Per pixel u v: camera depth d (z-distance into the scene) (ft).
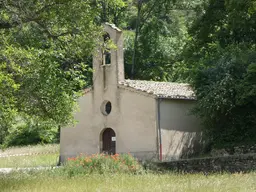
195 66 122.83
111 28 102.22
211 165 75.66
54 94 71.82
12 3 64.54
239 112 90.89
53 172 71.46
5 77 60.90
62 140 109.40
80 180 61.05
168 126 95.86
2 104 66.44
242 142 90.17
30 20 65.72
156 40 163.63
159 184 53.67
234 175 61.72
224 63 91.50
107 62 135.23
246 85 84.48
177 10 163.32
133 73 162.09
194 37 128.77
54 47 72.13
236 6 99.30
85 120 106.11
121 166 75.36
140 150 95.76
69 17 67.10
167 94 96.37
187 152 98.84
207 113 89.15
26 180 60.75
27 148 141.28
